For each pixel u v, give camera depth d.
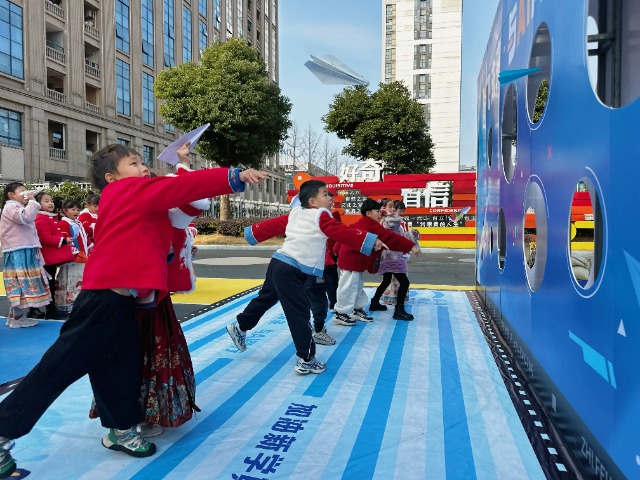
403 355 3.61
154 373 2.21
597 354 1.73
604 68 1.71
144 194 1.92
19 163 18.55
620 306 1.52
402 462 2.03
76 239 5.03
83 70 21.84
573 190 2.00
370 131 20.14
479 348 3.78
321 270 3.20
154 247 1.95
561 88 2.16
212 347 3.79
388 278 5.21
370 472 1.95
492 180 4.55
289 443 2.21
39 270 4.60
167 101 16.81
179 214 2.08
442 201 15.48
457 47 37.81
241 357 3.54
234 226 16.39
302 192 3.33
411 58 38.59
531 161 2.79
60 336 1.90
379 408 2.61
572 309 2.02
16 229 4.43
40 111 19.45
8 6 17.94
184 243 2.30
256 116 16.02
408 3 38.53
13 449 2.15
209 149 16.75
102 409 2.06
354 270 4.46
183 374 2.27
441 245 14.73
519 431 2.32
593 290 1.76
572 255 2.27
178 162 2.31
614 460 1.58
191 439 2.24
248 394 2.82
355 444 2.20
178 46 29.59
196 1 31.53
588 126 1.82
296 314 3.10
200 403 2.68
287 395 2.80
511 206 3.49
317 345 3.87
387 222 5.05
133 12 25.33
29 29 18.89
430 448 2.16
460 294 6.30
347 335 4.20
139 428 2.16
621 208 1.51
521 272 3.13
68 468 1.99
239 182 1.87
